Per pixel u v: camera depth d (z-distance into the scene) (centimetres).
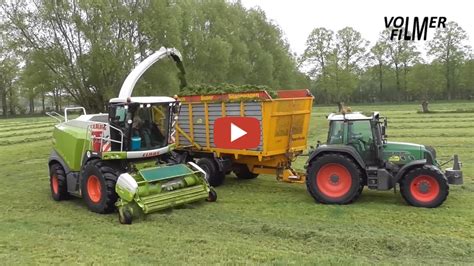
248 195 991
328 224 744
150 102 901
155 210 821
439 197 824
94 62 1875
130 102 875
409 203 852
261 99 980
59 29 1856
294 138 1056
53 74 1933
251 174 1174
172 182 873
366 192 984
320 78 6919
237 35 4219
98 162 891
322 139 2033
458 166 856
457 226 722
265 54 4688
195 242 673
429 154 874
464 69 6612
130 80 991
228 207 884
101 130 890
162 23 2114
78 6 1816
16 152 1919
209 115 1095
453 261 577
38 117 5922
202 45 3400
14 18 1836
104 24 1858
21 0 1838
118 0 1969
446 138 1916
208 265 579
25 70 1989
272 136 998
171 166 900
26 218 847
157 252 634
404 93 7256
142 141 917
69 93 1970
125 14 1988
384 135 926
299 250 629
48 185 1192
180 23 2366
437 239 657
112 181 859
